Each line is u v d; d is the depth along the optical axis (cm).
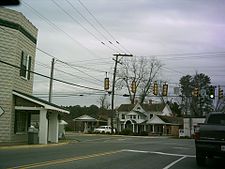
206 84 10462
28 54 3167
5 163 1528
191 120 7475
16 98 2947
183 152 2492
